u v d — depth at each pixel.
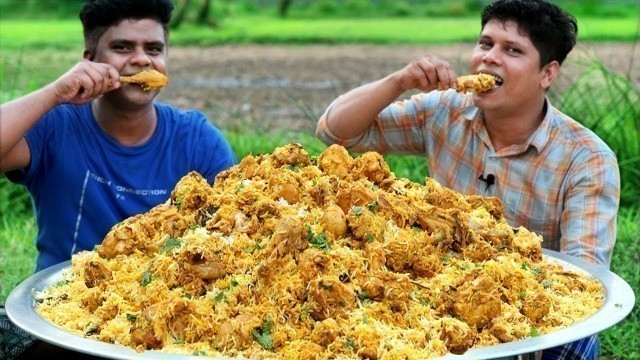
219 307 2.66
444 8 30.05
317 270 2.70
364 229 2.88
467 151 4.24
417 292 2.75
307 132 8.70
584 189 3.93
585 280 3.12
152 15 3.99
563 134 4.05
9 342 3.53
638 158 7.12
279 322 2.63
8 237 6.70
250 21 26.67
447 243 2.98
